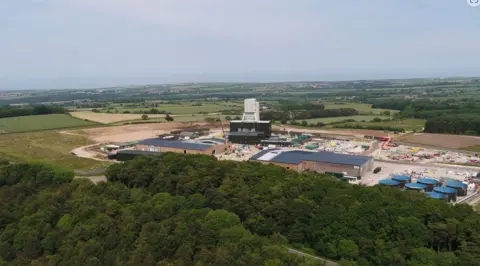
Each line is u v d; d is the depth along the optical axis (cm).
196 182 10112
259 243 7612
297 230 8381
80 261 7756
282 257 7069
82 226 8650
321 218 8338
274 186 9694
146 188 10788
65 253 8119
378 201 8675
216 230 7925
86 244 8075
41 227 9088
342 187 9794
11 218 9788
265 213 8812
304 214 8594
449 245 7681
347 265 7225
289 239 8419
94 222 8806
